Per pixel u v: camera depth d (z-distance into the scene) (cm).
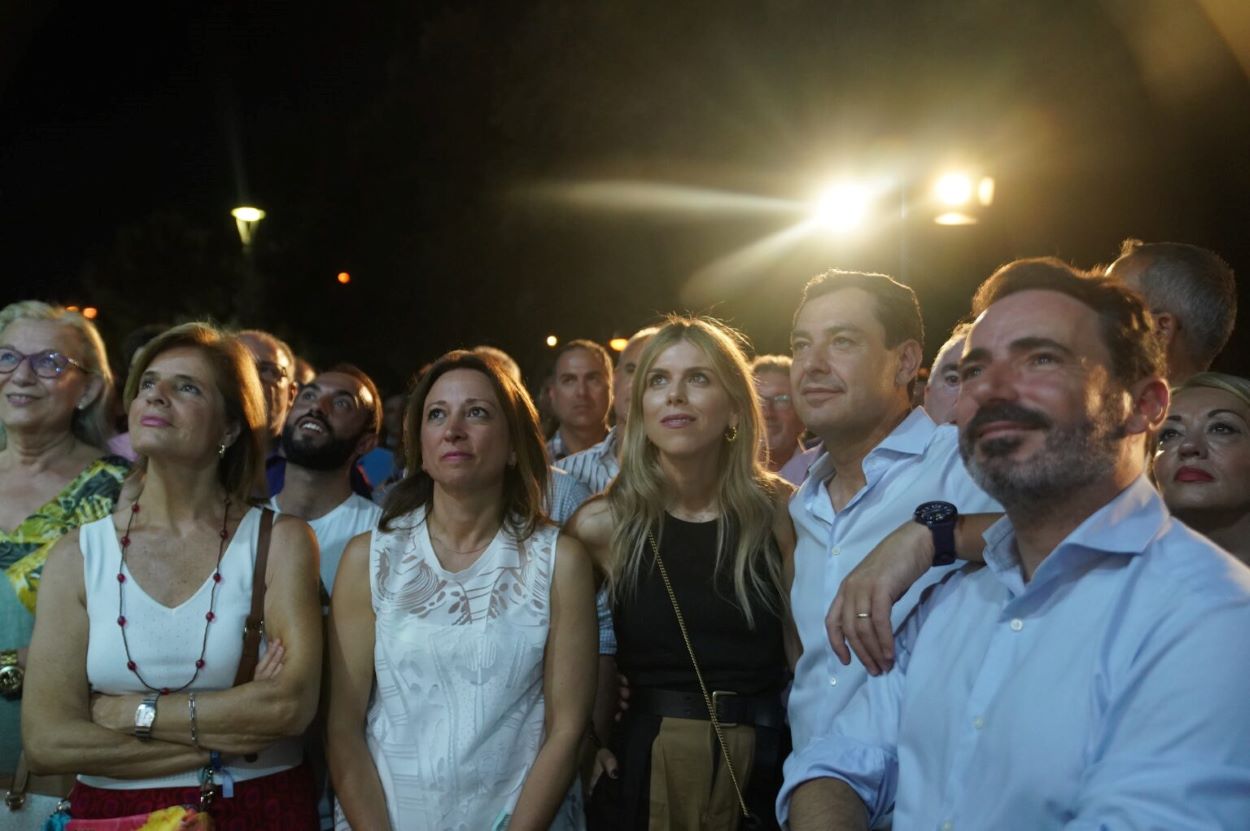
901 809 232
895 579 246
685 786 350
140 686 310
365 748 331
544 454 356
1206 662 193
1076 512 212
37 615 314
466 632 326
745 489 369
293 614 321
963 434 217
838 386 333
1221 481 306
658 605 360
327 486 450
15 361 370
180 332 331
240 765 314
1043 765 204
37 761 305
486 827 321
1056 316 209
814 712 326
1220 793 187
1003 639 218
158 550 320
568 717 330
